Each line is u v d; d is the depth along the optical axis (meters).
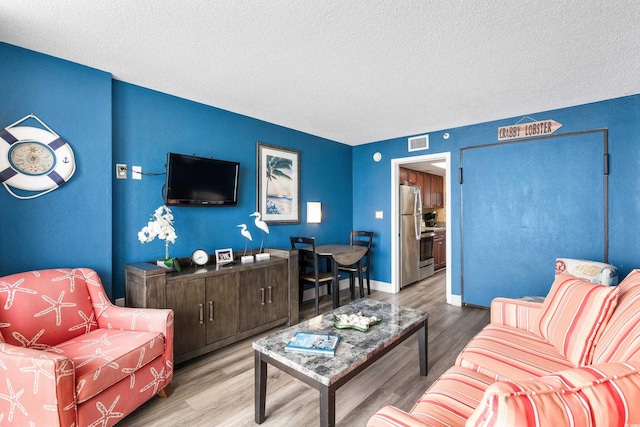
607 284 2.48
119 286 2.47
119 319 1.96
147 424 1.70
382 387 2.06
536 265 3.33
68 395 1.34
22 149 1.97
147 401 1.91
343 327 1.88
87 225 2.24
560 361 1.47
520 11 1.63
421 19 1.71
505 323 1.99
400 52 2.06
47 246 2.07
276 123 3.72
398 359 2.43
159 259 2.65
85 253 2.23
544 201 3.28
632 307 1.27
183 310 2.35
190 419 1.75
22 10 1.60
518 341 1.69
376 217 4.68
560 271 2.87
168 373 1.90
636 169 2.81
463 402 1.16
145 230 2.46
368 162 4.77
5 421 1.39
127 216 2.53
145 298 2.16
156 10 1.62
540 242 3.31
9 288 1.70
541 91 2.73
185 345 2.36
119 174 2.48
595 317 1.40
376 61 2.19
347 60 2.17
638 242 2.80
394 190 4.49
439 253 6.05
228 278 2.65
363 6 1.60
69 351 1.63
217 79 2.49
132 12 1.64
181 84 2.58
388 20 1.71
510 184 3.48
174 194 2.70
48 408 1.32
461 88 2.67
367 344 1.67
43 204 2.05
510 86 2.62
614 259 2.91
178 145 2.85
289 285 3.14
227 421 1.73
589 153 3.03
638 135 2.80
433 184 6.49
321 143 4.39
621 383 0.65
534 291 3.35
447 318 3.36
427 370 2.20
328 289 4.40
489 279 3.63
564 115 3.16
